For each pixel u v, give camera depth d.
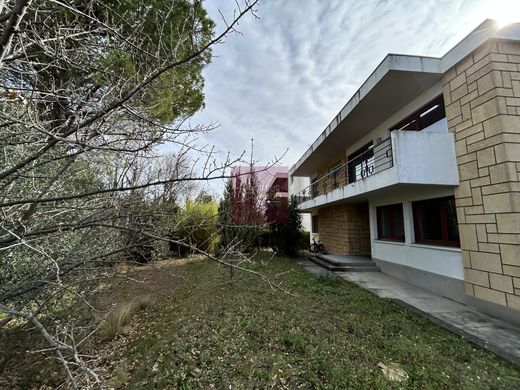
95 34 2.49
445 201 6.66
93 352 3.96
